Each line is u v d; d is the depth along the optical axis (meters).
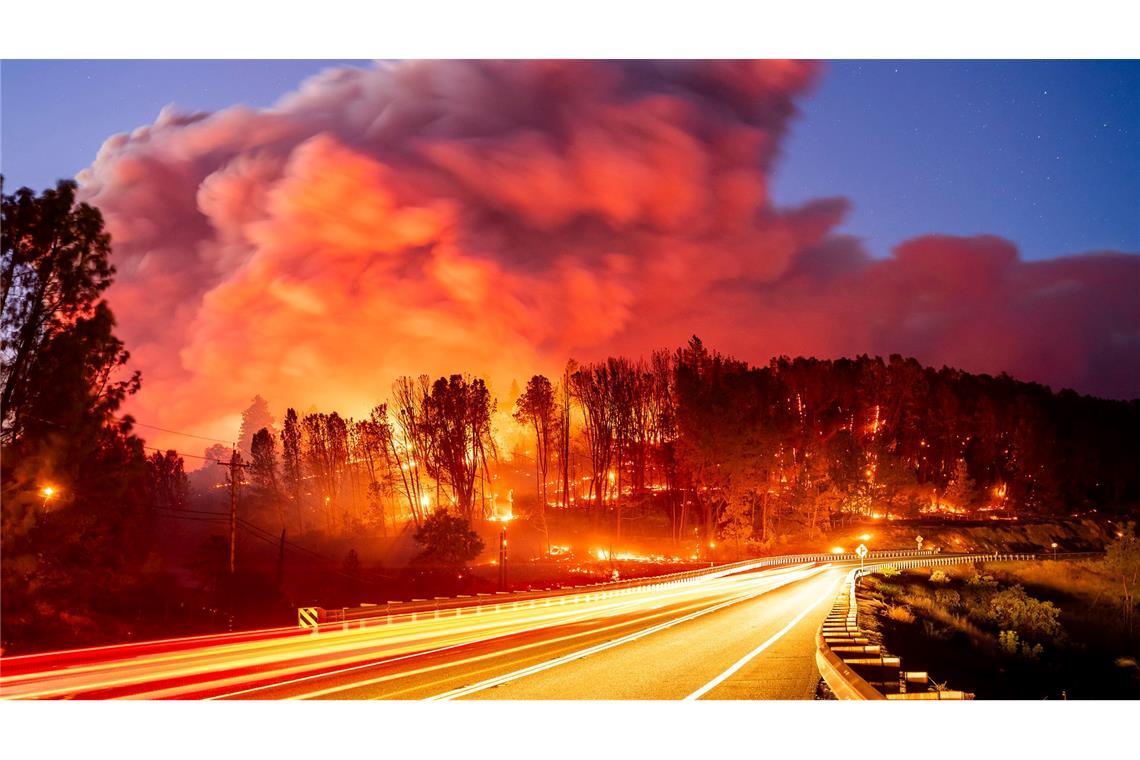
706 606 40.34
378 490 121.38
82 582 32.16
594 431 126.94
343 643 26.39
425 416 122.31
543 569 85.31
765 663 19.14
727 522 108.94
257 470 134.50
